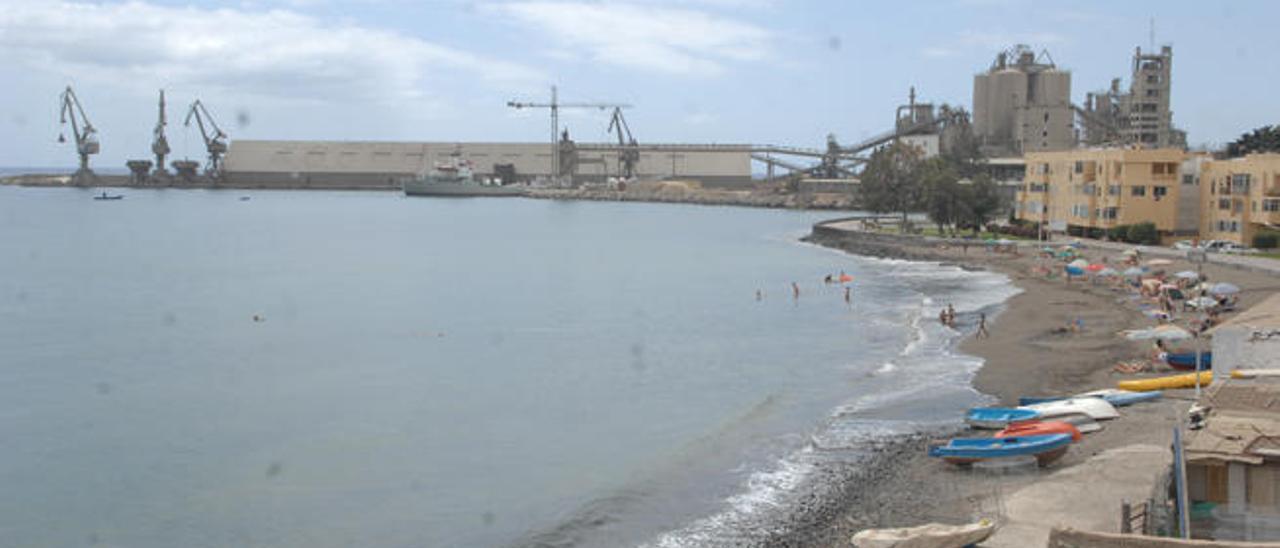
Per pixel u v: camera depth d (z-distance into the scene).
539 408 51.38
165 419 49.72
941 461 38.09
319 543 33.41
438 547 32.94
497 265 130.50
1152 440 37.97
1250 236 107.31
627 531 33.44
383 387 56.97
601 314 85.88
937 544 27.88
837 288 100.94
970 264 115.94
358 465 41.97
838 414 46.78
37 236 173.62
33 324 80.88
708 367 61.06
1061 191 136.38
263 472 41.06
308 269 125.50
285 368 62.75
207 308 90.88
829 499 34.94
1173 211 118.56
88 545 33.50
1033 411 41.59
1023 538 29.00
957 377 53.16
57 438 46.09
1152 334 54.66
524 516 35.47
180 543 33.56
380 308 90.62
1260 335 39.00
